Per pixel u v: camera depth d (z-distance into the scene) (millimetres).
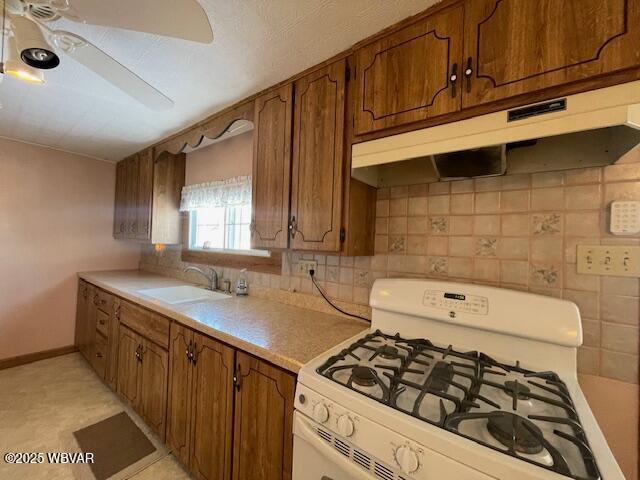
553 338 916
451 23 924
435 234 1257
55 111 1931
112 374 2125
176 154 2531
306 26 1095
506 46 816
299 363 954
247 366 1143
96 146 2670
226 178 2379
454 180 1212
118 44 1218
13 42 921
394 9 996
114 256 3188
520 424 651
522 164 1043
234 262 2178
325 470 818
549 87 753
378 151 1082
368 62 1123
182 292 2338
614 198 914
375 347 1100
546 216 1022
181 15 865
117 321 2092
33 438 1694
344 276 1524
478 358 984
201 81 1491
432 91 953
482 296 1052
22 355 2641
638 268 879
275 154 1479
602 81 699
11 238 2582
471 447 591
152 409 1674
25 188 2635
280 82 1479
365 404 730
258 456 1081
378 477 690
